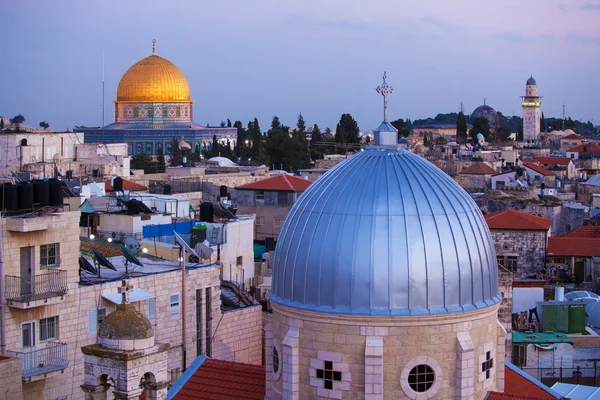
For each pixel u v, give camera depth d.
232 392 57.56
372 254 50.22
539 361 84.06
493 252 53.38
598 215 162.00
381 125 55.91
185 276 79.25
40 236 70.50
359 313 49.81
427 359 50.25
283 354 51.91
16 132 171.50
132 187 158.12
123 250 79.38
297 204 54.09
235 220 103.75
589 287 115.12
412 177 52.72
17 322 69.12
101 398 46.88
